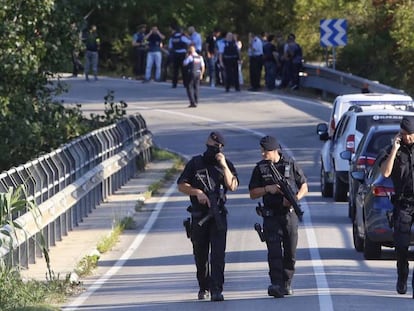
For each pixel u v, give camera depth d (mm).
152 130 106875
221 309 36812
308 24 157625
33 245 46688
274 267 38719
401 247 38375
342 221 58656
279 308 36625
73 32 73750
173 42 136000
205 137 102312
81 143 62344
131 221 59469
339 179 65562
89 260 47625
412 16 123875
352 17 139625
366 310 35906
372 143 55719
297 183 39156
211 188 38438
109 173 68312
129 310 37406
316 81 128250
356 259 47406
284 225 38875
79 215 59000
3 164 69562
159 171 84312
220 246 38375
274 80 134250
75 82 143250
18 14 69250
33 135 69438
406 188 38281
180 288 41812
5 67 67812
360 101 73562
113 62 165875
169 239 55094
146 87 138125
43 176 50406
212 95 129250
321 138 70188
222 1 166625
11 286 38219
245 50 162375
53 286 40906
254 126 107062
